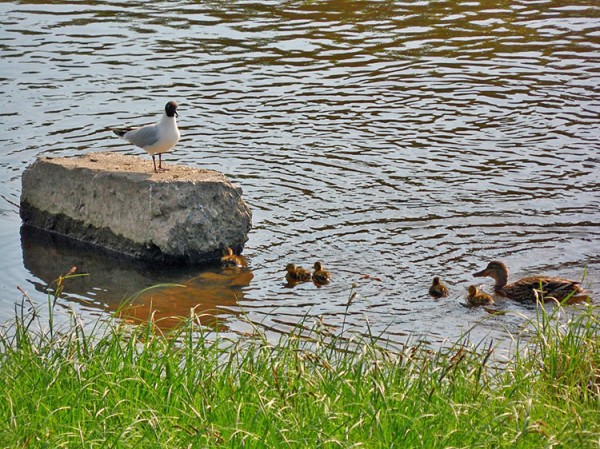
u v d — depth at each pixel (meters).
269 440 8.91
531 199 18.75
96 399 9.70
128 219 17.19
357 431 9.12
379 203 18.70
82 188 17.83
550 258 16.23
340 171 20.28
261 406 9.09
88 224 17.77
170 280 16.03
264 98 24.58
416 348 11.02
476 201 18.69
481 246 16.77
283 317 14.38
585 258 16.20
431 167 20.39
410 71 26.44
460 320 14.13
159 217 16.84
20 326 11.88
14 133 22.23
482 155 20.98
